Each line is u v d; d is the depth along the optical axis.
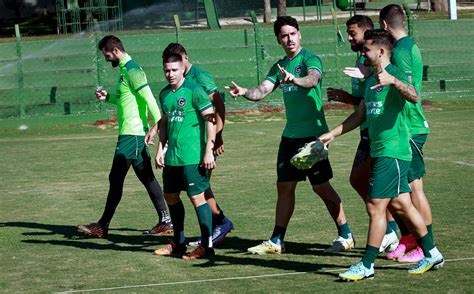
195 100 9.56
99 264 9.52
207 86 10.14
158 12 51.22
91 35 34.50
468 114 29.09
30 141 26.34
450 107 32.44
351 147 20.81
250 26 47.47
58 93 33.50
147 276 8.80
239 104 32.91
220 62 35.50
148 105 11.27
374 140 8.31
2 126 31.25
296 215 12.09
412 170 9.02
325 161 9.70
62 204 14.17
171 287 8.25
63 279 8.77
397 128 8.26
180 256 9.87
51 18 55.12
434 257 8.46
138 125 11.48
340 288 7.95
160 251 9.99
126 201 14.30
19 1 59.22
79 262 9.66
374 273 8.46
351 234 9.88
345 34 37.19
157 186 11.53
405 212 8.43
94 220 12.60
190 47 36.75
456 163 16.97
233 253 9.84
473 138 21.45
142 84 11.36
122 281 8.59
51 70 34.50
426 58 36.75
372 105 8.29
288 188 9.74
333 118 30.28
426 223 8.96
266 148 21.52
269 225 11.50
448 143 20.56
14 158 21.52
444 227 10.66
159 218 11.54
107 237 11.29
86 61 34.97
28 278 8.86
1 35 51.41
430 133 23.03
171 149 9.70
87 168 19.02
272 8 54.06
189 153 9.61
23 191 15.80
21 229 11.98
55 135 28.86
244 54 36.66
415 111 9.05
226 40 37.06
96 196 14.91
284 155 9.80
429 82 35.03
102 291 8.17
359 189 9.87
